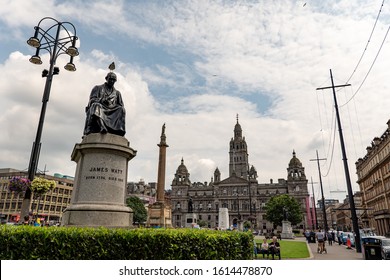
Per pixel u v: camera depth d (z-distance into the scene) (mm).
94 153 10320
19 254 6078
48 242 6223
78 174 10547
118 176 10484
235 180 133125
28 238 6180
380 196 60656
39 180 14812
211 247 6852
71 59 14320
